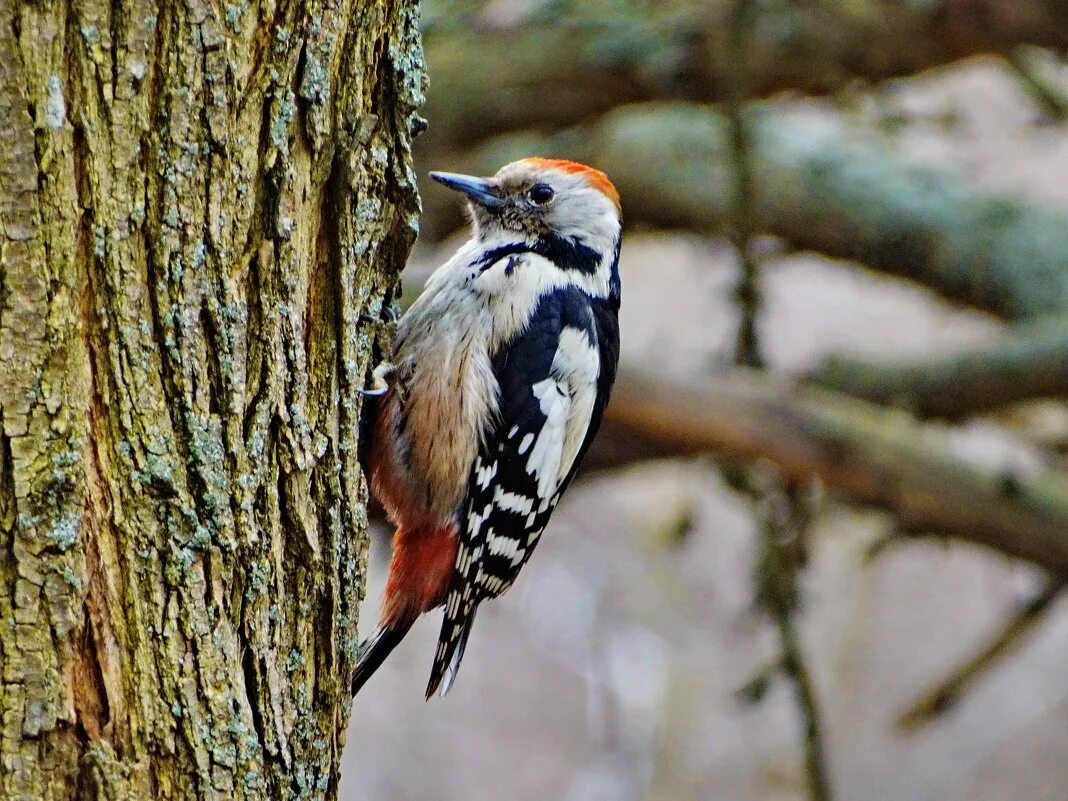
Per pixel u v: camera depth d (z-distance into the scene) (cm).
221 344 515
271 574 543
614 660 2295
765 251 1417
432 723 2245
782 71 1274
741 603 2247
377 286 627
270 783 544
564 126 1323
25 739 471
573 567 2370
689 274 2139
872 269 1375
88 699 485
